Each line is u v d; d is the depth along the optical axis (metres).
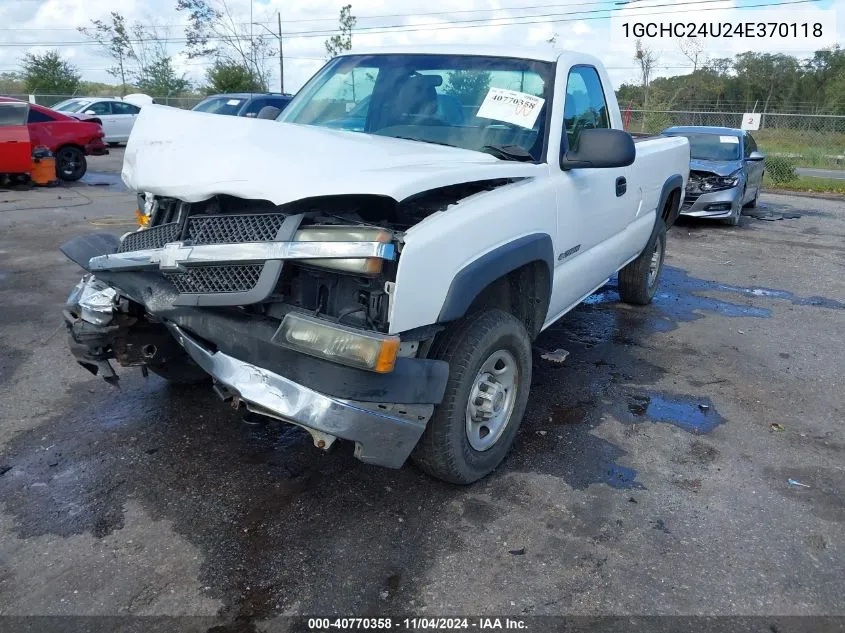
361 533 3.10
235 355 2.92
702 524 3.29
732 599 2.79
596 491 3.53
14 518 3.12
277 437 3.91
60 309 5.97
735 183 11.88
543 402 4.57
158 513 3.19
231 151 3.08
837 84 45.06
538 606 2.71
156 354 3.67
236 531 3.09
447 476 3.34
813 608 2.77
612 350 5.66
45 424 3.97
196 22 36.81
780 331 6.36
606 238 5.02
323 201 2.87
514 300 3.94
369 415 2.77
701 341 5.98
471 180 3.16
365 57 4.62
